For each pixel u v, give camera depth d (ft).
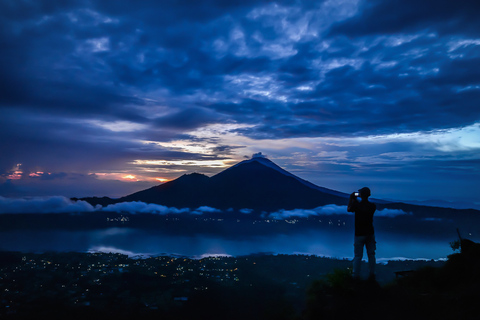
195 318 147.95
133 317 155.53
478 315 20.89
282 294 166.40
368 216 28.19
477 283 25.85
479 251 30.55
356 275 28.43
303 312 28.66
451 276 28.96
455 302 23.57
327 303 27.09
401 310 23.75
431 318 21.94
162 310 168.25
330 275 29.78
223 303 168.25
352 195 29.27
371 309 24.52
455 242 34.22
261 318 103.30
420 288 28.58
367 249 28.60
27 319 151.84
